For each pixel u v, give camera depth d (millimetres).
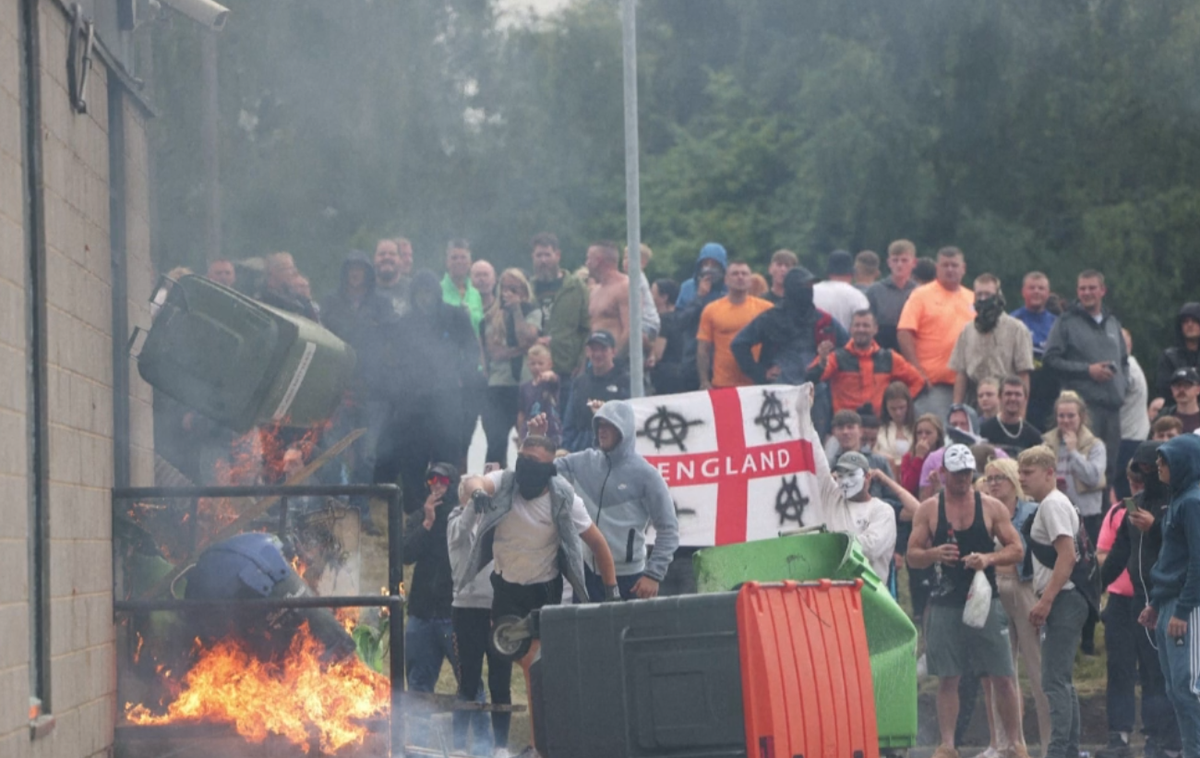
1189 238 74125
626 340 35562
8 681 15266
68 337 18078
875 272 41750
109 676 19391
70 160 18500
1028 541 26875
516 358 35594
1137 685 32906
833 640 18906
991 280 36250
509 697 24594
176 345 20797
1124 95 72625
